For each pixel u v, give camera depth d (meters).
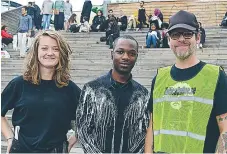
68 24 16.84
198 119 3.25
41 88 3.67
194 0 19.52
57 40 3.72
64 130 3.70
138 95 3.67
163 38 13.34
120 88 3.68
